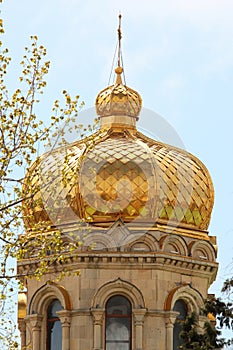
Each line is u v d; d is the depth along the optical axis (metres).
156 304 72.38
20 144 52.28
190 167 75.00
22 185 56.75
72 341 72.19
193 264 73.69
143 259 72.44
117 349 72.19
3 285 53.38
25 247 54.03
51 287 73.06
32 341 73.56
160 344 72.06
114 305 72.69
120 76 78.19
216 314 61.81
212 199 75.50
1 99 52.44
